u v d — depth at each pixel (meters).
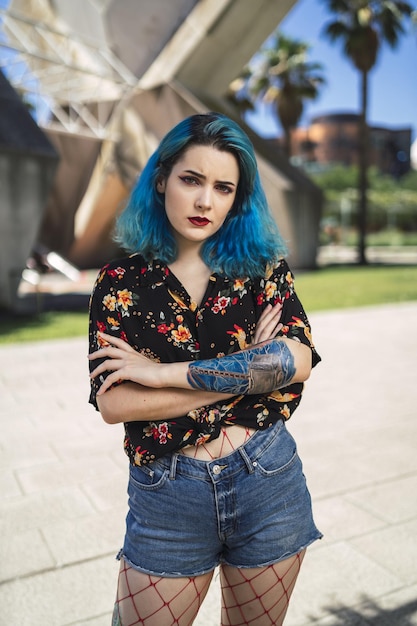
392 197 58.47
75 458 4.14
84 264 23.52
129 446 1.46
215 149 1.41
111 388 1.40
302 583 2.60
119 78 20.02
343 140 76.44
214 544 1.45
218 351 1.46
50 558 2.83
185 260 1.51
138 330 1.44
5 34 20.62
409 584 2.59
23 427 4.83
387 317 10.50
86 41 20.27
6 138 11.94
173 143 1.43
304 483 1.52
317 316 10.77
